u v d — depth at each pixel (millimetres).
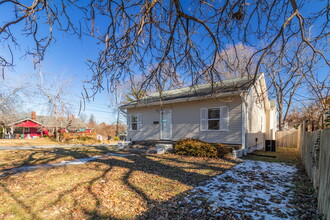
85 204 3492
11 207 3354
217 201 3625
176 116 11336
